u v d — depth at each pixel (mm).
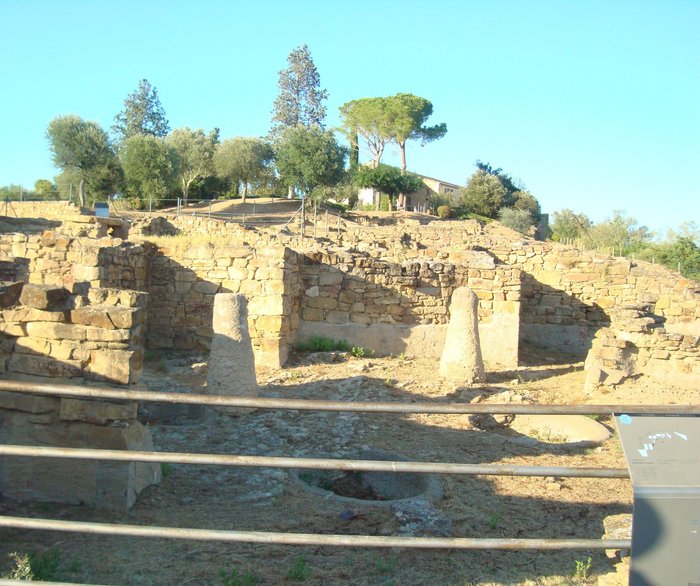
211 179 48594
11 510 4922
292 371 11289
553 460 7184
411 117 54094
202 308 12398
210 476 6117
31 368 5074
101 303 5266
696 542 3137
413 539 3385
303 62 57656
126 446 5023
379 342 13328
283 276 11805
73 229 19609
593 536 5094
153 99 58469
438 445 7500
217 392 8570
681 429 3230
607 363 10891
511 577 4348
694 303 14312
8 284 5160
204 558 4348
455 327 11234
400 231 26781
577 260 16734
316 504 5449
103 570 4086
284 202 41938
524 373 12688
